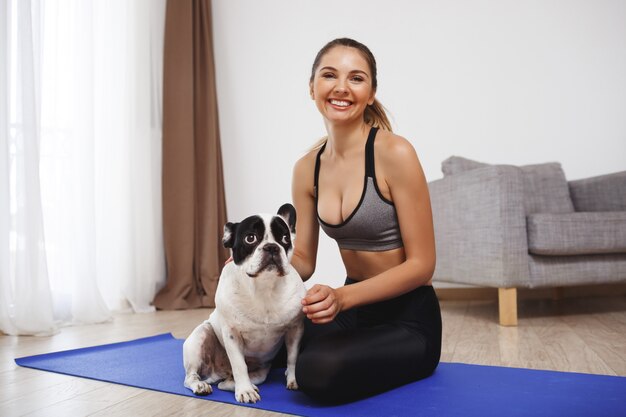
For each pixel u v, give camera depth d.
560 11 3.90
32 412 1.37
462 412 1.27
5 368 1.89
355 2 4.21
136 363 1.91
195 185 4.07
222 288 1.45
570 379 1.57
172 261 3.84
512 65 3.96
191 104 4.03
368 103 1.71
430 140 4.07
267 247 1.35
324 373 1.32
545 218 2.77
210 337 1.57
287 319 1.44
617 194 3.51
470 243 3.02
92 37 3.25
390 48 4.14
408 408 1.31
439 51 4.06
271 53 4.38
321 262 4.11
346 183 1.63
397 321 1.61
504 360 1.88
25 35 2.82
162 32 4.02
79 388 1.60
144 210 3.70
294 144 4.32
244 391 1.42
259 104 4.39
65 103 3.19
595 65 3.86
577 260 2.88
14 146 2.86
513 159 3.95
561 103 3.90
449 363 1.82
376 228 1.60
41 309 2.68
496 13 3.98
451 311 3.32
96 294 3.07
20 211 2.75
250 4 4.43
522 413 1.25
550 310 3.21
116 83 3.65
